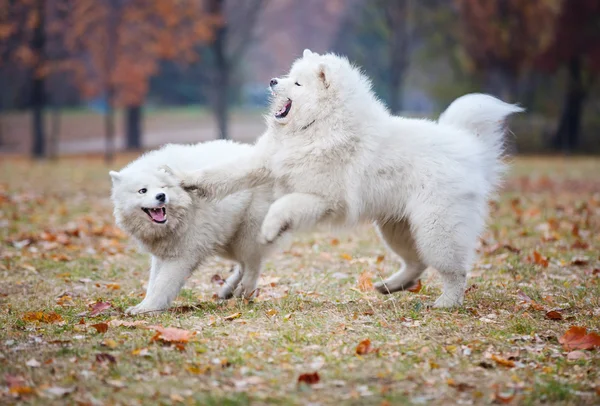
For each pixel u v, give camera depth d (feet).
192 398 18.80
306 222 28.07
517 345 23.45
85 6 116.57
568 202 60.44
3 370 20.54
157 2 117.29
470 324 25.55
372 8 170.60
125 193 27.81
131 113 164.04
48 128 195.42
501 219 51.90
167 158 29.45
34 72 126.82
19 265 37.32
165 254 28.25
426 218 28.30
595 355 22.67
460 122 31.32
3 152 163.63
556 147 148.87
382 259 38.55
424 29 160.56
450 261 28.53
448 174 28.48
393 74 156.56
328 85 28.25
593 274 34.42
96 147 168.35
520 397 19.26
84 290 32.40
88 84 130.11
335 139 27.96
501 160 31.99
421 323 25.59
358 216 28.96
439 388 19.79
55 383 19.74
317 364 21.22
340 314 26.94
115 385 19.57
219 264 38.93
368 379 20.22
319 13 215.10
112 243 43.68
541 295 30.45
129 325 25.03
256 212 29.63
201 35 122.52
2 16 115.65
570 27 128.98
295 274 36.06
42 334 24.22
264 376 20.34
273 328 24.79
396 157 28.73
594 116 162.91
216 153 30.40
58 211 56.24
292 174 28.30
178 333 23.17
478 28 133.18
